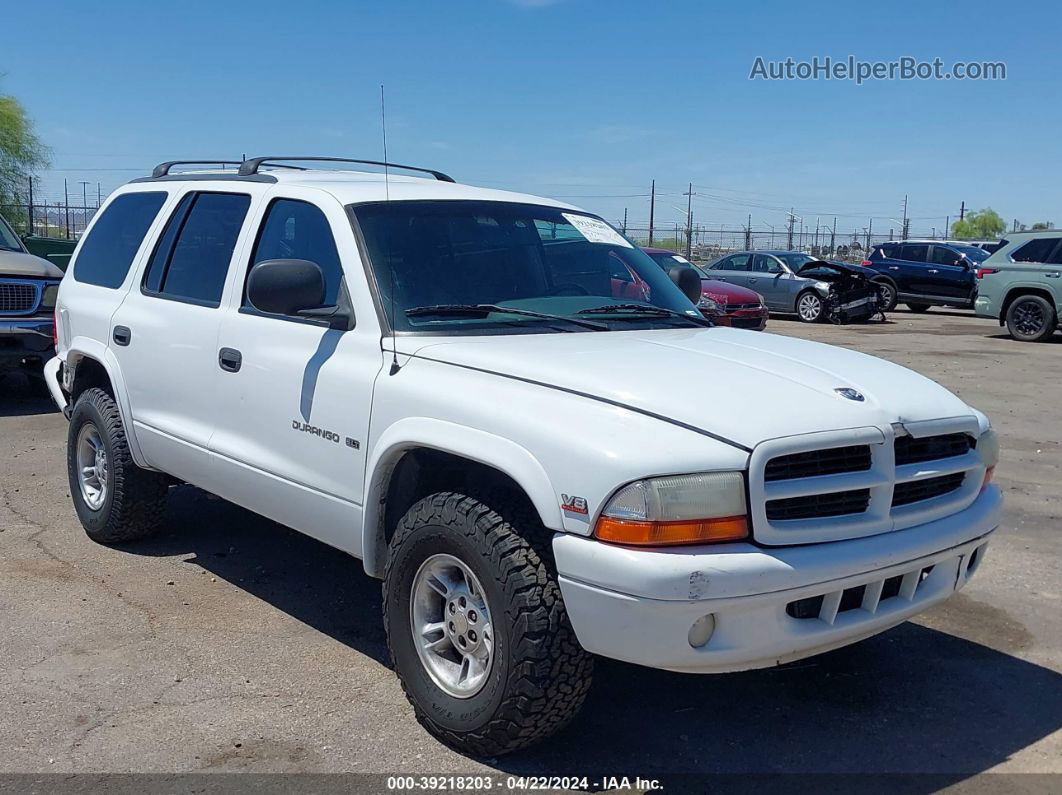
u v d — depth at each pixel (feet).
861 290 75.00
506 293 14.11
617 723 12.61
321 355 13.57
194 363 15.88
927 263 82.94
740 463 10.25
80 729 12.21
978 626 16.01
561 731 12.35
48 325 32.71
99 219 20.04
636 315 14.69
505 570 10.84
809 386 11.63
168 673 13.80
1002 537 20.61
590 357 12.06
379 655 14.53
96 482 19.25
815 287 75.00
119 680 13.56
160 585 17.13
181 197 17.65
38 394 35.70
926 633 15.71
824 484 10.70
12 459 26.14
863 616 11.10
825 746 12.15
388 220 14.12
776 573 10.18
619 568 9.95
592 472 10.19
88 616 15.72
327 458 13.41
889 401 11.72
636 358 12.15
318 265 13.98
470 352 12.21
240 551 18.98
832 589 10.62
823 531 10.68
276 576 17.70
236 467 15.03
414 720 12.58
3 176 114.01
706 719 12.78
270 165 17.46
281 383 14.12
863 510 11.14
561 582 10.47
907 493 11.69
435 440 11.62
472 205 15.11
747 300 58.70
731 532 10.23
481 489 11.75
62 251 54.70
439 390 11.86
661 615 9.91
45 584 17.06
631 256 16.38
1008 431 31.96
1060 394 39.65
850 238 172.65
